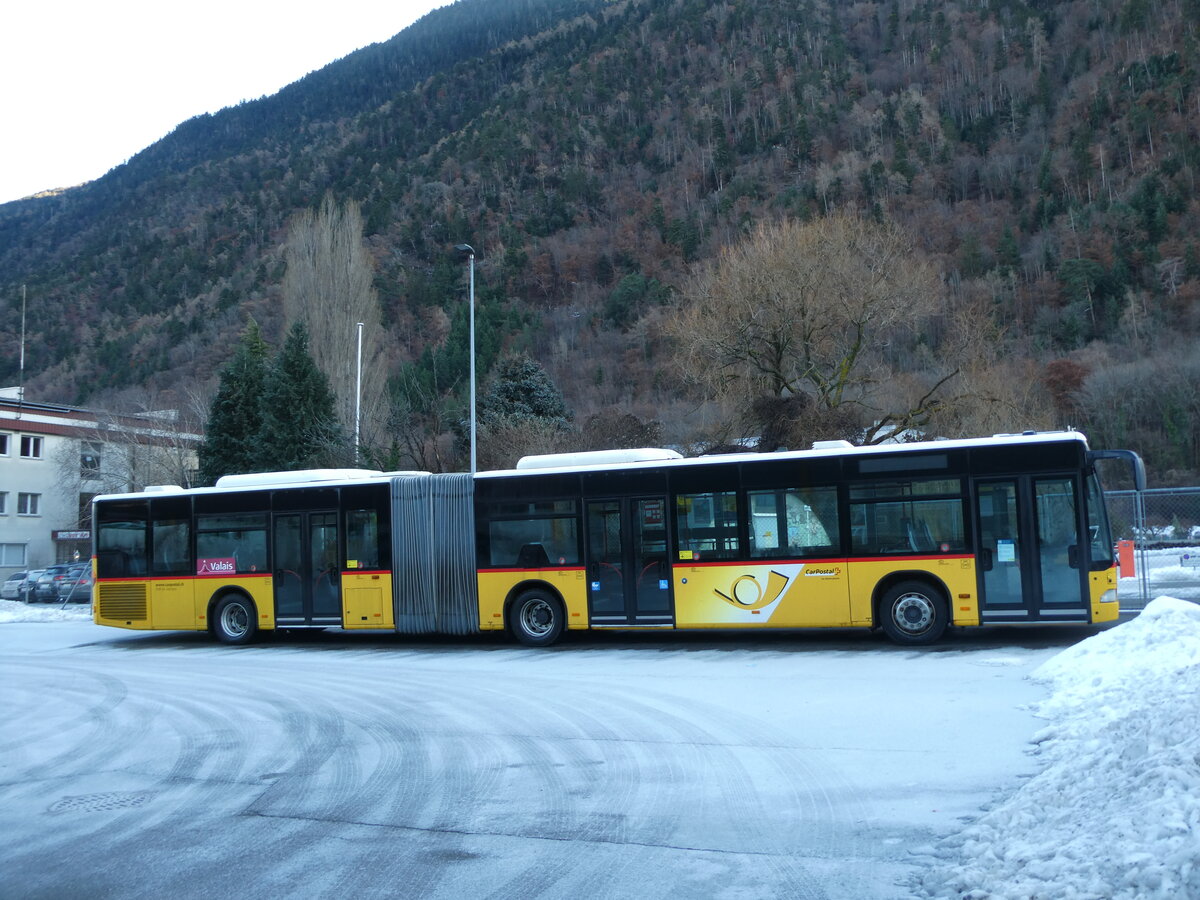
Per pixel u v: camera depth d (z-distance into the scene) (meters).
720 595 17.50
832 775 8.55
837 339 33.28
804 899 5.73
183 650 21.03
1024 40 140.00
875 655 15.90
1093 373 68.31
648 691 13.40
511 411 54.34
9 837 7.67
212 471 46.16
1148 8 128.88
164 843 7.34
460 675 15.68
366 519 20.11
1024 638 17.14
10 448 60.22
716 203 120.75
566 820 7.54
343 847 7.07
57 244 192.62
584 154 153.12
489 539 19.20
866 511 16.84
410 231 132.88
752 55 169.25
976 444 16.39
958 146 118.31
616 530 18.33
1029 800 6.83
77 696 14.91
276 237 144.25
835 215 35.06
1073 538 15.84
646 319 86.50
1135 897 4.86
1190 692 8.36
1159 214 89.69
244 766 9.80
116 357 106.31
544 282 116.00
